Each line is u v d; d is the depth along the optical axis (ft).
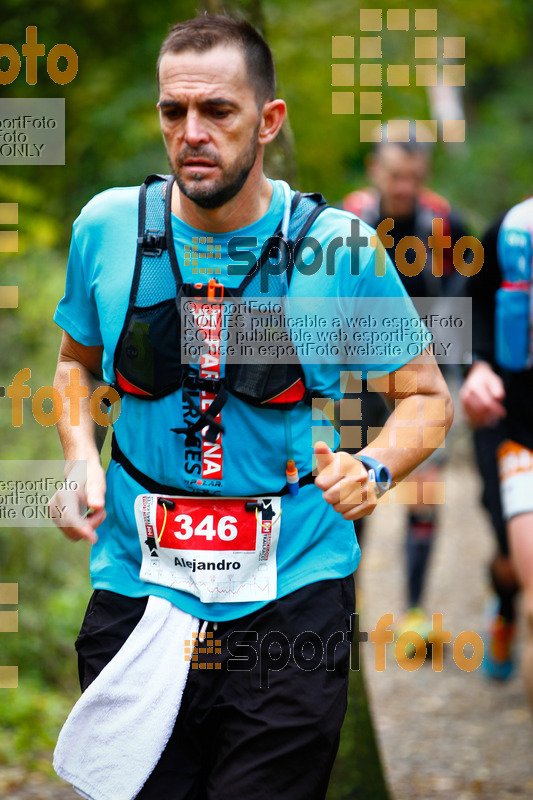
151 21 73.92
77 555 52.03
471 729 45.24
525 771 40.40
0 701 42.55
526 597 35.70
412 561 56.59
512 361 37.01
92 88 71.97
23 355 56.34
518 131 172.96
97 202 24.22
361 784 32.71
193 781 24.07
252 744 23.03
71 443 25.13
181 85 22.17
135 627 23.84
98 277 23.85
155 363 23.31
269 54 22.99
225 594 23.57
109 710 23.47
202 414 23.21
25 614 47.62
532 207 37.65
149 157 74.54
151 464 23.85
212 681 23.62
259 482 23.63
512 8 84.89
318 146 74.02
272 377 23.18
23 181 73.31
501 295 37.40
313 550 24.18
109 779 23.31
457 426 110.42
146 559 23.98
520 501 36.40
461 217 49.83
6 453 47.88
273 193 23.76
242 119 22.36
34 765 38.91
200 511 23.70
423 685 50.98
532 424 36.96
